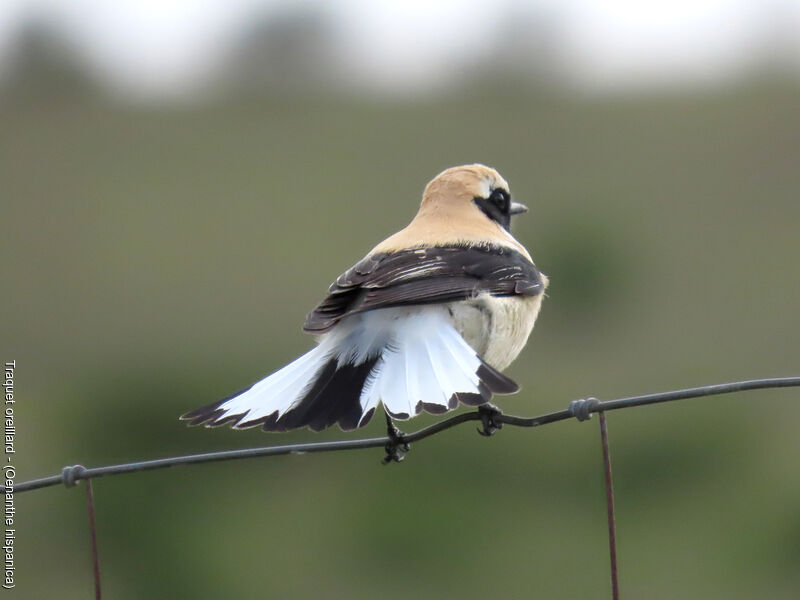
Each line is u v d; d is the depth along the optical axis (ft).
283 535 41.70
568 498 42.42
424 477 42.60
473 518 41.68
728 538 41.06
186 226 68.69
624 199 66.23
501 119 81.76
